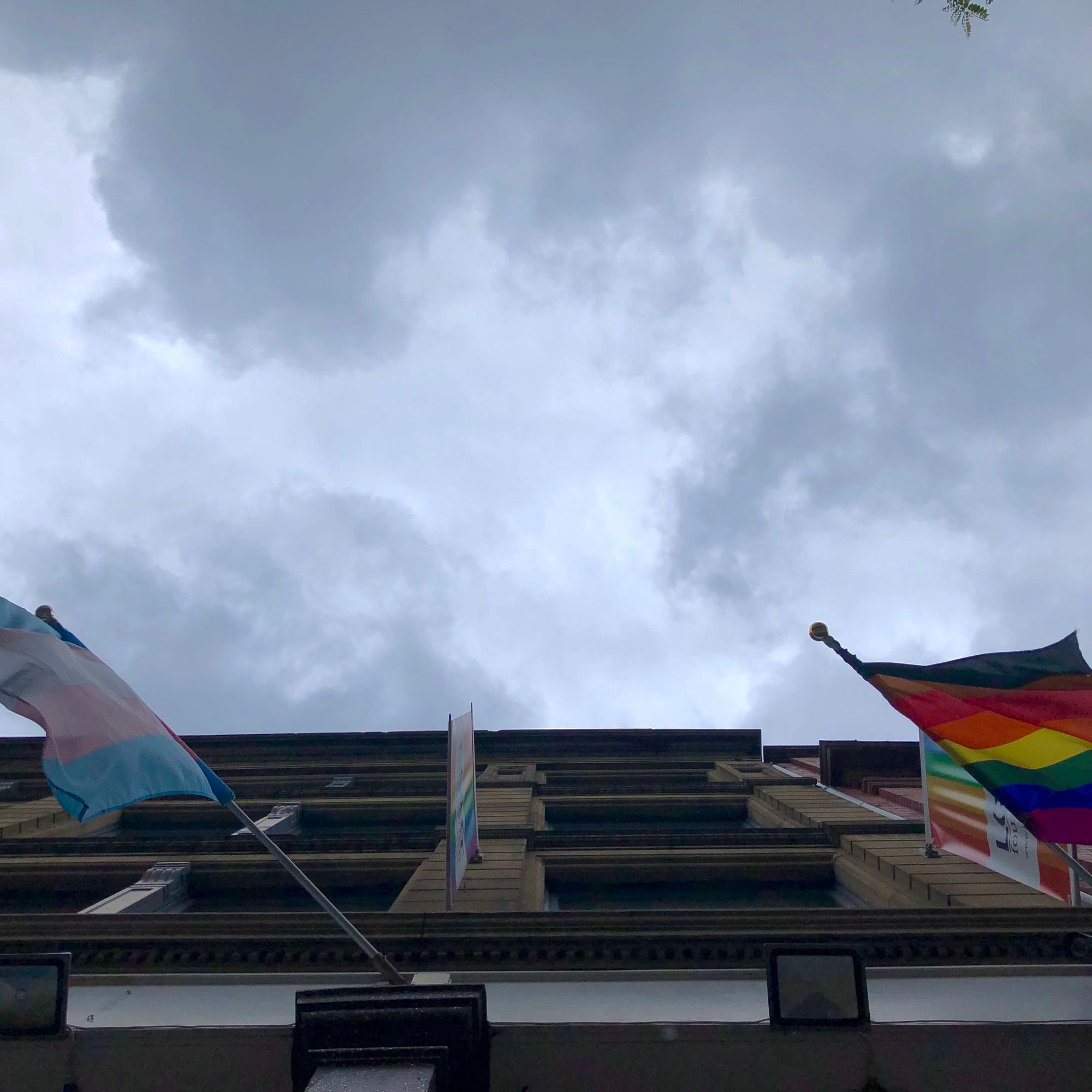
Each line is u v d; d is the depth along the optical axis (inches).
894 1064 266.1
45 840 605.0
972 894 421.4
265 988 323.3
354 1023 258.7
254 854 573.3
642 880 546.9
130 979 328.5
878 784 791.7
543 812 785.6
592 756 1229.1
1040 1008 288.8
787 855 556.4
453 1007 260.4
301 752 1231.5
